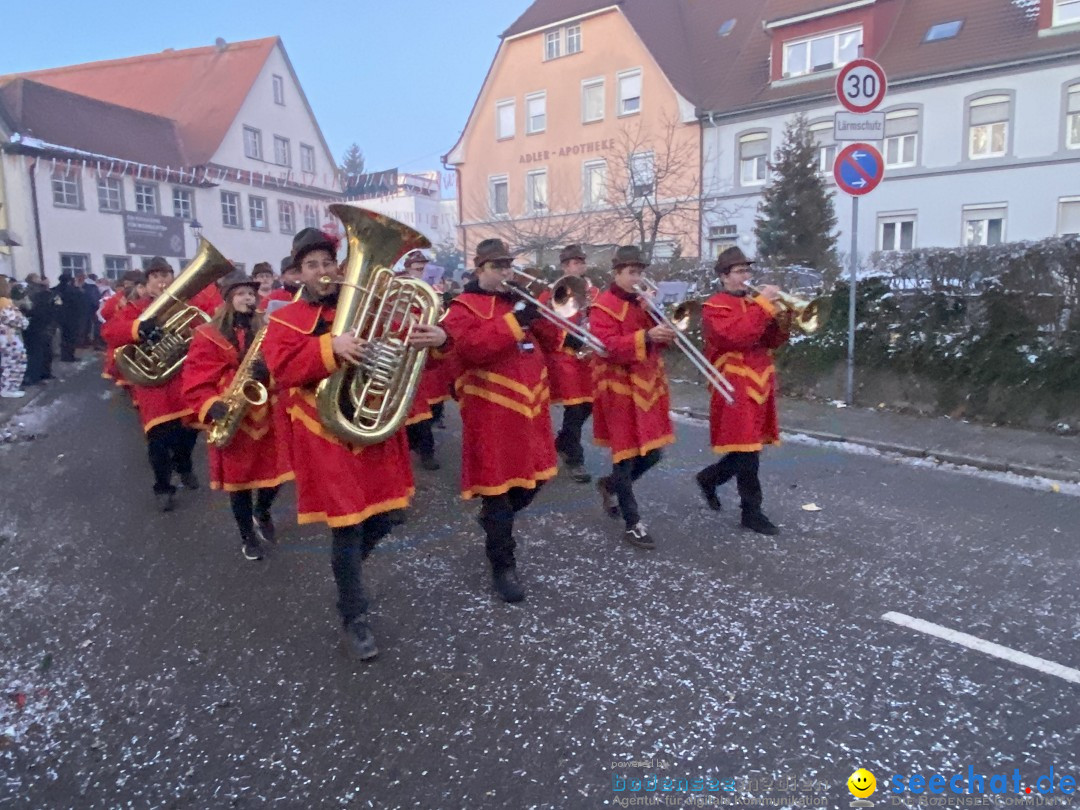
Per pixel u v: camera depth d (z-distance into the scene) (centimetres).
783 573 464
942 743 301
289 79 3366
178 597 455
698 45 2906
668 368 1202
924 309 883
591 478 683
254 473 490
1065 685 338
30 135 2372
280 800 280
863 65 820
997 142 2183
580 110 2967
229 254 3059
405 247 348
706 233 2670
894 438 781
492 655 375
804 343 989
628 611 418
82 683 362
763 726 313
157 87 3316
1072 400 775
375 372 343
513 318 412
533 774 289
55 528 586
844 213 2408
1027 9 2197
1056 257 775
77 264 2522
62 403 1155
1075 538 514
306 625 415
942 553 491
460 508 610
